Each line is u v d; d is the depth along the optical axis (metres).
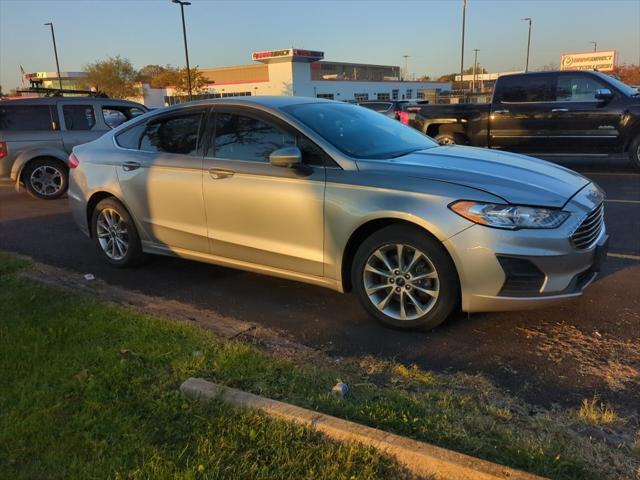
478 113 11.66
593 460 2.45
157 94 67.19
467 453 2.49
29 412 2.89
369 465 2.40
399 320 3.94
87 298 4.50
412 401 2.93
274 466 2.44
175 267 5.71
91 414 2.86
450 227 3.57
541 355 3.58
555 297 3.61
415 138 4.90
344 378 3.23
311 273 4.26
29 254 6.36
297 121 4.27
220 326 4.13
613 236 6.29
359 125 4.62
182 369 3.26
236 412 2.79
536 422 2.78
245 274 5.43
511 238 3.50
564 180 3.96
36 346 3.59
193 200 4.77
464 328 4.00
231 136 4.61
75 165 5.85
